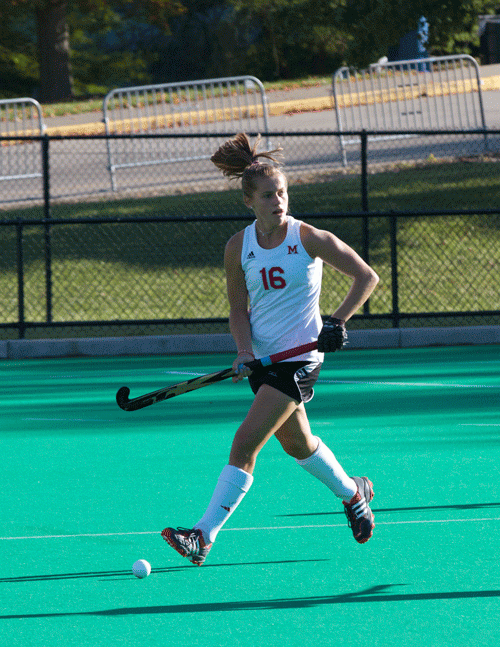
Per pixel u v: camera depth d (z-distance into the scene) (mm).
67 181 71750
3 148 78375
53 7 126625
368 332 45312
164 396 17344
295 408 16672
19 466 25219
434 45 74750
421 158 71625
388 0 66375
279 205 16266
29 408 33031
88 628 14797
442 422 29469
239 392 35125
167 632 14594
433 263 55562
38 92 150000
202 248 57656
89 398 34594
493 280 53969
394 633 14375
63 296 52562
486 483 22688
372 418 30156
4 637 14516
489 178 66938
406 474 23609
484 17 113000
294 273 16531
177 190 68625
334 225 60219
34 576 17047
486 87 87375
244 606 15531
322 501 21406
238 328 17234
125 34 154500
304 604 15562
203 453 26281
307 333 16922
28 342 44469
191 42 148250
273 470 24156
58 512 20984
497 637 14188
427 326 49312
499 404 32094
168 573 17094
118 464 25250
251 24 134875
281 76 137250
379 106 82062
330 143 77250
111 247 58000
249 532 19266
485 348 44906
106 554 18156
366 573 16875
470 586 16172
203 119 84562
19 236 45844
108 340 44656
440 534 18891
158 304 51469
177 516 20562
